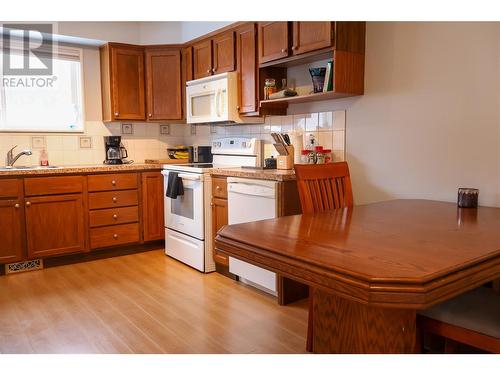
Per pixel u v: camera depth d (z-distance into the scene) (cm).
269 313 263
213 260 344
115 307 272
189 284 316
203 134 456
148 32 430
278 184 273
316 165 220
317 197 217
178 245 374
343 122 299
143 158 460
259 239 142
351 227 163
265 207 284
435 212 203
